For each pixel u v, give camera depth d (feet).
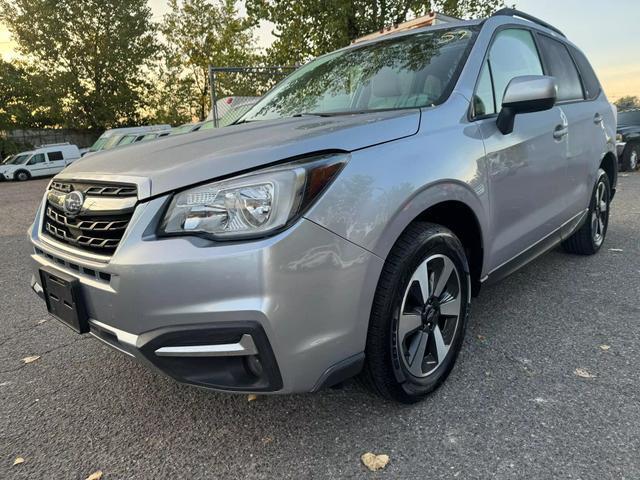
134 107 116.57
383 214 5.79
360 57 10.00
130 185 5.75
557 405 6.86
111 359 9.20
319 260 5.32
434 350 7.14
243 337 5.14
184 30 103.30
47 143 111.04
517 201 8.57
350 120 6.73
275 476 5.80
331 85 9.66
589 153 11.85
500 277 8.71
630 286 11.44
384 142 6.17
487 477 5.56
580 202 11.76
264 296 5.06
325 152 5.60
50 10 104.47
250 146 5.83
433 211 7.01
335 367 5.71
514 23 9.99
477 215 7.40
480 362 8.19
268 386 5.41
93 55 109.60
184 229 5.32
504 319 9.90
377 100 8.52
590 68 13.69
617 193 27.45
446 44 8.89
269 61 49.37
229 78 30.55
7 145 104.88
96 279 5.87
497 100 8.54
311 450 6.22
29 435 6.89
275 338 5.18
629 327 9.27
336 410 7.03
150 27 115.03
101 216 5.94
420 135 6.67
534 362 8.11
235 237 5.16
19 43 106.32
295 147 5.54
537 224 9.53
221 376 5.50
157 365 5.51
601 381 7.43
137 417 7.22
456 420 6.64
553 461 5.75
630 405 6.78
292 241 5.13
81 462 6.26
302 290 5.24
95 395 7.90
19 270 16.42
